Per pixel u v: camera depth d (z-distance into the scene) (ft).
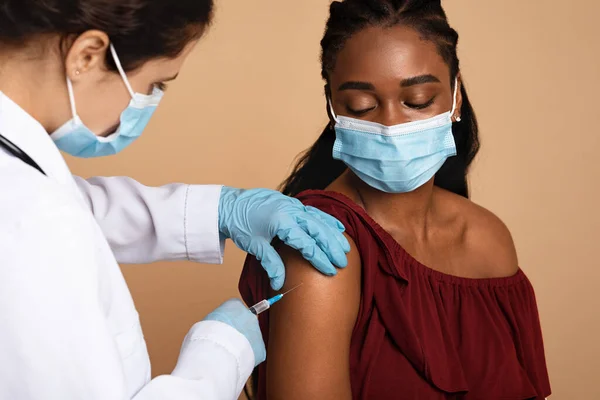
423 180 5.12
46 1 2.99
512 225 11.51
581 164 11.55
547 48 11.43
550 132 11.51
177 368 3.56
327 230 4.64
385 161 4.97
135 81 3.44
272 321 4.73
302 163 6.31
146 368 3.52
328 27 5.04
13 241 2.78
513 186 11.48
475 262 5.58
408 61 4.77
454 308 5.23
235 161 11.18
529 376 5.43
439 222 5.58
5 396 2.83
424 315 5.02
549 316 11.43
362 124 4.96
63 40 3.13
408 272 5.06
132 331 3.41
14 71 3.19
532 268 11.49
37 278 2.77
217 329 3.78
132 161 10.91
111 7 3.10
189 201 4.90
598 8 11.39
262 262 4.61
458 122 6.04
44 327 2.77
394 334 4.87
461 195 6.31
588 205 11.56
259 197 4.88
